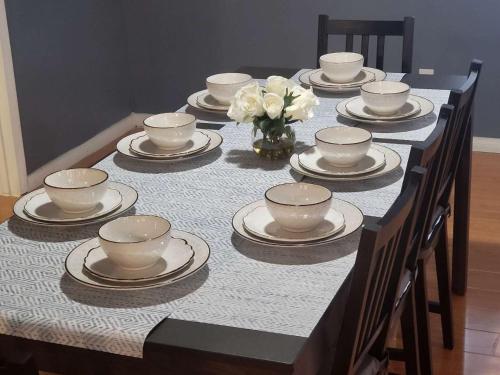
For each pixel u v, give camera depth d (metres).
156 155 2.02
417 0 4.09
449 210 2.46
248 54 4.46
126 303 1.37
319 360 1.33
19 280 1.46
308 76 2.71
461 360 2.51
